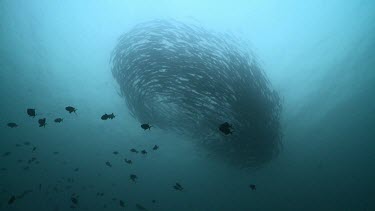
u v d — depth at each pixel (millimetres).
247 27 7461
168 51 4531
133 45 5055
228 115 4602
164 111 5465
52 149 5547
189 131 5461
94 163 5508
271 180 6004
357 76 7129
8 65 6359
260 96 4680
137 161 5719
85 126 5953
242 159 5363
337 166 6184
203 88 4395
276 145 5469
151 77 4738
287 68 7047
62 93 6230
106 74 6617
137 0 7766
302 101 6730
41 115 5855
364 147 6387
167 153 5953
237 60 4559
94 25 7289
